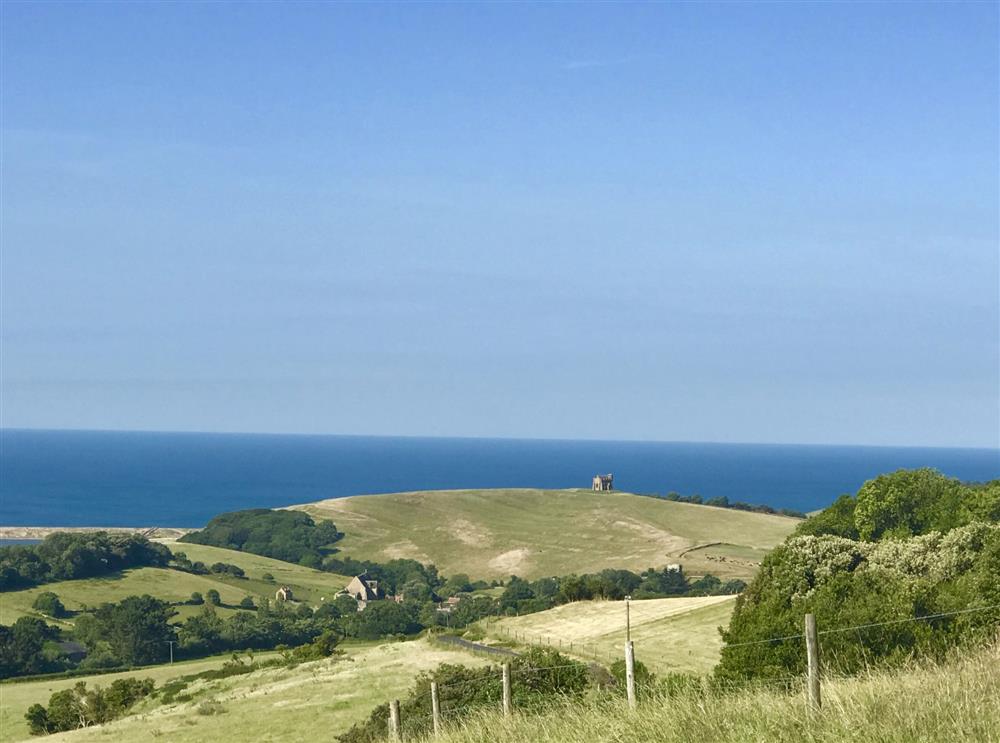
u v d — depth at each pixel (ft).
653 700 44.62
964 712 35.01
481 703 97.25
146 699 227.81
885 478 215.72
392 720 79.25
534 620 247.70
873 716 36.11
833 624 93.50
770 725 37.27
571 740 43.60
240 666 266.98
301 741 137.39
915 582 99.96
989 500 199.31
